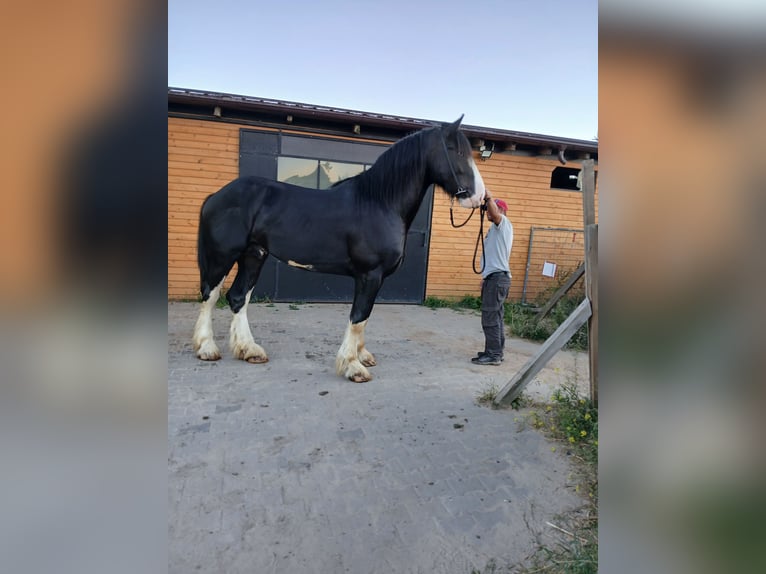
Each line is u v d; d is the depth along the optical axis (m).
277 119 6.13
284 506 1.81
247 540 1.61
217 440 2.33
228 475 2.01
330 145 6.41
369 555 1.57
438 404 2.97
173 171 5.96
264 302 6.55
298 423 2.58
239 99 5.73
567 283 5.26
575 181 8.25
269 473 2.05
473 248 7.42
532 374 2.87
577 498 1.96
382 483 2.01
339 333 4.91
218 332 4.68
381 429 2.55
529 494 1.98
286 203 3.38
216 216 3.43
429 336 5.09
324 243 3.33
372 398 3.02
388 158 3.36
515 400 2.98
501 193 7.27
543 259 7.59
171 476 1.99
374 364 3.79
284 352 4.03
